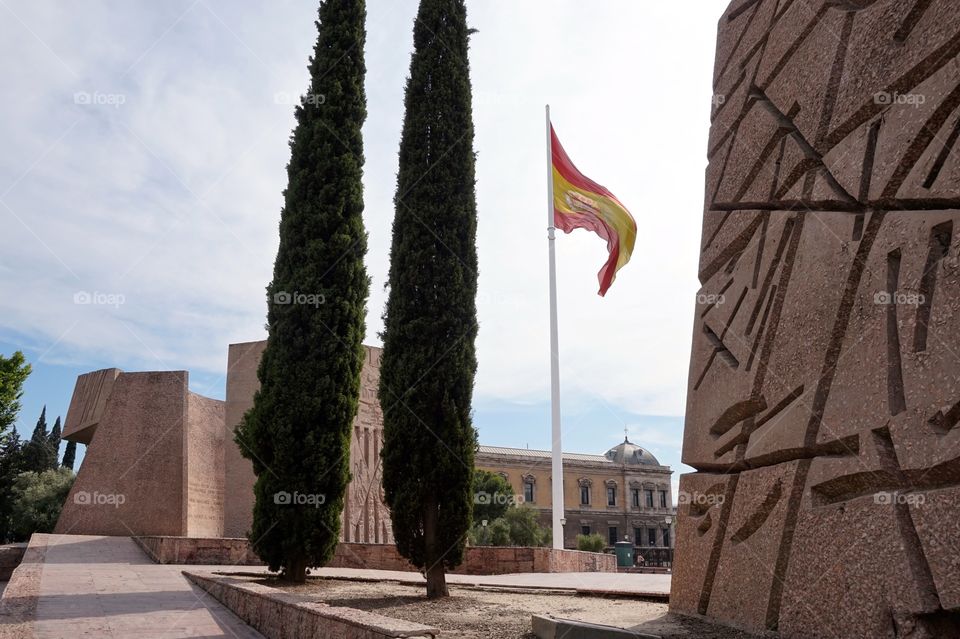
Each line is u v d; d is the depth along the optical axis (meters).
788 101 6.68
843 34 5.96
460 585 12.80
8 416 30.03
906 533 4.59
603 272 22.38
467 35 12.66
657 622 6.98
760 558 6.02
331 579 13.32
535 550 18.31
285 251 13.12
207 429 23.58
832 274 5.66
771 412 6.25
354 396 12.84
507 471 75.00
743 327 6.89
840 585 5.06
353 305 13.02
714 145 8.19
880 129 5.43
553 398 21.05
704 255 8.05
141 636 7.70
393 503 10.77
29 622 8.12
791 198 6.42
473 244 11.78
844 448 5.33
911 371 4.70
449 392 10.99
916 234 4.87
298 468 12.16
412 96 12.22
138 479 21.64
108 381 25.52
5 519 36.28
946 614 4.36
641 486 82.44
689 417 7.86
